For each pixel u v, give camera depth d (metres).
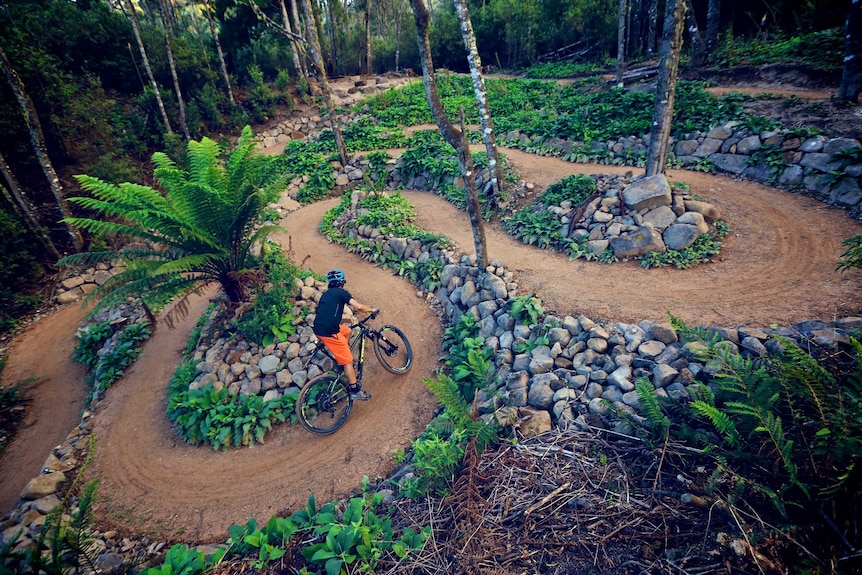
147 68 16.69
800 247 7.12
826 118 9.52
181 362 8.76
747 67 14.41
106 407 8.12
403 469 5.34
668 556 3.25
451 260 9.40
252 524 4.62
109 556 5.16
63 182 14.38
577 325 6.37
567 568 3.39
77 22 17.91
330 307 6.09
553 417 5.21
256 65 22.70
